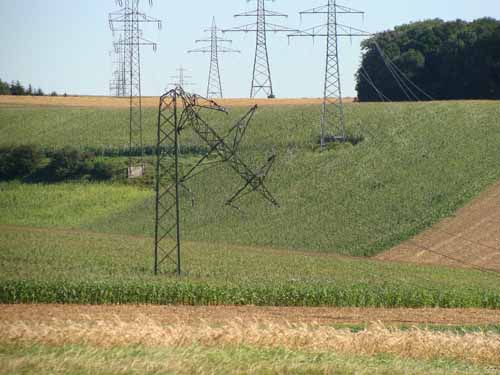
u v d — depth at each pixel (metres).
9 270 72.69
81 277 66.81
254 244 104.56
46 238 102.56
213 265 81.81
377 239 101.00
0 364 33.06
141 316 47.56
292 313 57.91
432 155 130.88
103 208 133.62
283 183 128.62
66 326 42.34
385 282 70.50
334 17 127.69
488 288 70.00
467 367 37.53
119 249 93.38
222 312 57.41
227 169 138.75
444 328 51.78
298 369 34.31
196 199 127.12
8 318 51.41
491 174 118.38
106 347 37.19
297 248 101.44
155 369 32.88
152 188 142.12
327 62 137.25
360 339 41.28
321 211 114.81
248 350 37.59
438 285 70.56
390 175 124.38
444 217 105.62
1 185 149.38
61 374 32.06
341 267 83.38
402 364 36.62
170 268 78.31
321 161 136.25
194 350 36.22
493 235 97.56
